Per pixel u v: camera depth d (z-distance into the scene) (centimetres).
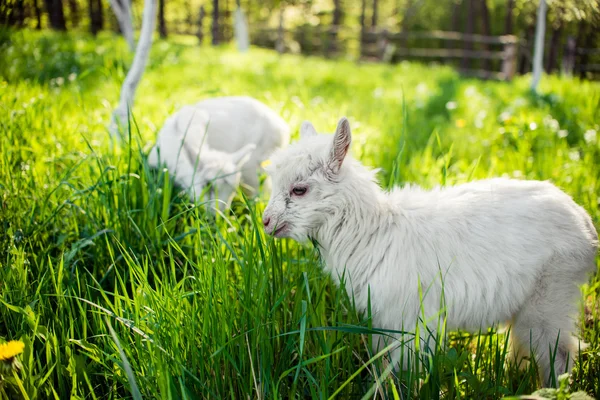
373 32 2178
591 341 293
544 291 268
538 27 1073
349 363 263
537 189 288
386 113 812
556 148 573
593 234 285
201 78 1018
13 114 486
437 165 485
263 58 1622
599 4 575
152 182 375
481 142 630
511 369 275
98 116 579
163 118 594
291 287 290
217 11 2288
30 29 1362
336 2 3020
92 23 1959
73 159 441
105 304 310
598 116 728
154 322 258
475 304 267
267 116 527
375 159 521
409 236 272
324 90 1038
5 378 222
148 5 533
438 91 1057
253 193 522
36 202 370
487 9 2644
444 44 3138
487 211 277
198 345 261
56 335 278
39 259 330
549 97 926
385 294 269
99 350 261
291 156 281
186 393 229
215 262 277
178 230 391
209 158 430
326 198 276
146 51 541
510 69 1622
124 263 343
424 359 263
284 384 261
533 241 266
